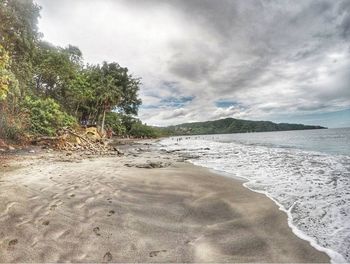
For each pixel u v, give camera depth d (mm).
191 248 3252
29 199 4684
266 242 3434
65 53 44250
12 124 16719
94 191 5559
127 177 7367
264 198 5535
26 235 3365
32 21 20625
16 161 10023
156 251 3152
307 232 3740
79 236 3449
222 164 11945
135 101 65000
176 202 5199
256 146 27594
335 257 3008
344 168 9875
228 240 3496
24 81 21422
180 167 10695
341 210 4691
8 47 19062
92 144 19703
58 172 7648
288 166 10766
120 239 3424
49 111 22500
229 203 5148
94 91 47375
